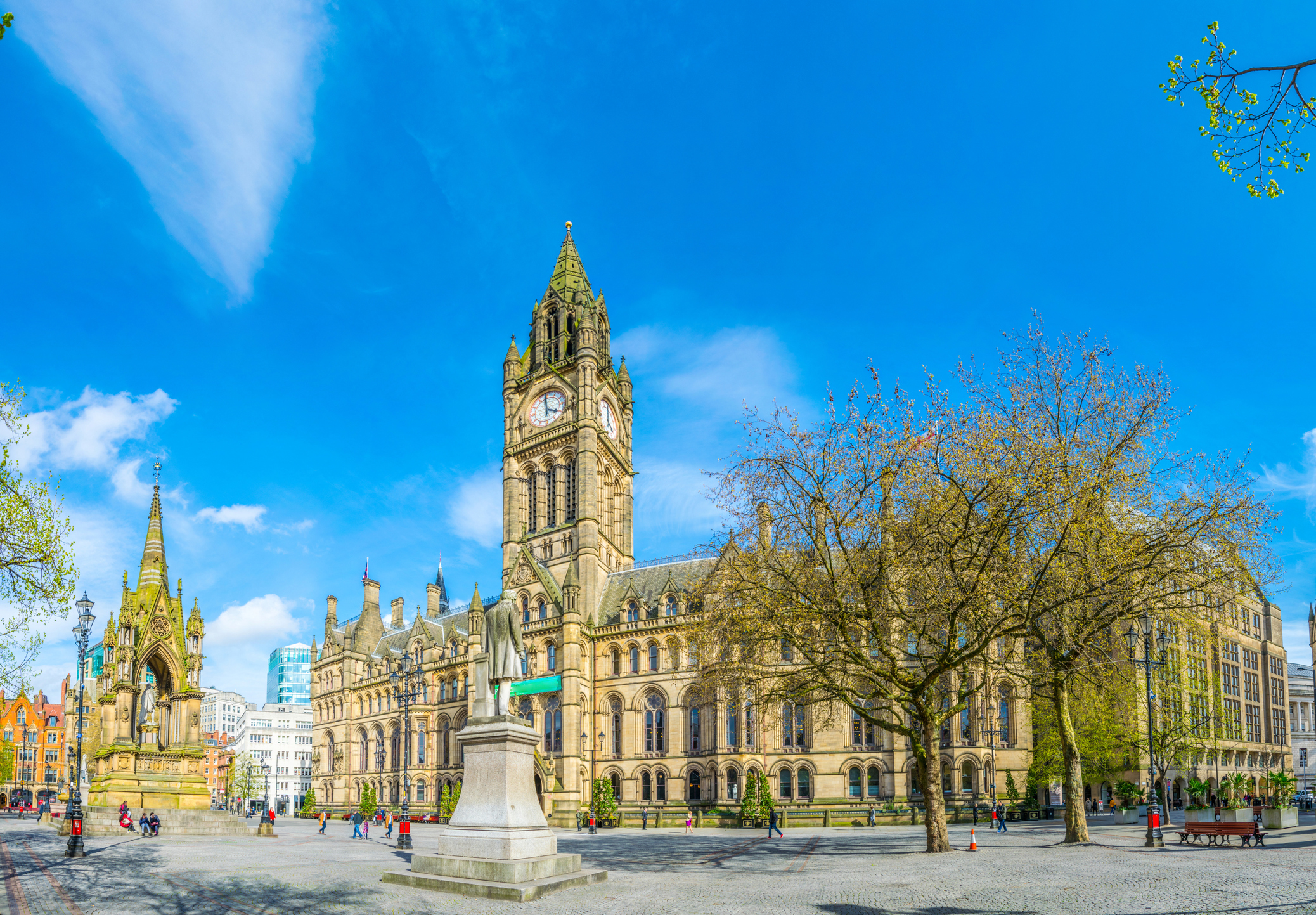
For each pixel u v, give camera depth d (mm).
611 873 35469
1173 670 68625
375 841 66438
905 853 43375
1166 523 39312
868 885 29328
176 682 73562
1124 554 38594
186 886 31031
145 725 71250
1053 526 38531
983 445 38938
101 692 74000
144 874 35719
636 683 99562
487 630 32594
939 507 38438
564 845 57688
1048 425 41375
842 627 40625
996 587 38500
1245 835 42344
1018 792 86125
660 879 32688
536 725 102250
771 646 44344
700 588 45750
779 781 91000
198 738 73688
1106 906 23422
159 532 76125
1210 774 111938
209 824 68875
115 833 64188
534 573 109750
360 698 136625
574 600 101750
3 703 37094
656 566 110188
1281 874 29266
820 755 89625
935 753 42469
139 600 73438
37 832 69750
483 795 30703
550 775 97562
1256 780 123000
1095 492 38188
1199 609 45219
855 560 41219
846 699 44188
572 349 123250
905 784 86312
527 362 127250
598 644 103438
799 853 45656
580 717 99000
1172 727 75812
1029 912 22719
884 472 40188
